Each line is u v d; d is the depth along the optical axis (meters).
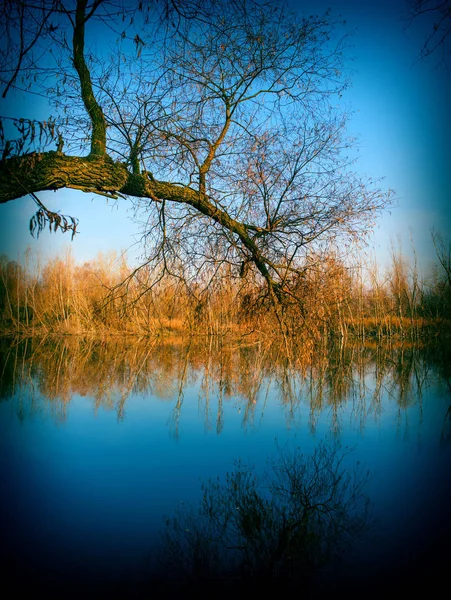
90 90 5.09
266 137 7.15
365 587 2.11
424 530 2.60
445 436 4.63
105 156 4.77
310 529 2.58
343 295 9.34
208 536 2.52
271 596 2.06
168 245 6.97
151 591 2.09
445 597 2.02
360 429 4.94
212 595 2.04
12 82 3.50
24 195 4.20
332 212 7.59
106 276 17.33
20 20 3.30
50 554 2.34
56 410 5.92
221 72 6.64
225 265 7.70
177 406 6.22
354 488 3.21
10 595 2.06
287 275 8.03
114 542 2.48
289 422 5.27
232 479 3.39
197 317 8.31
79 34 4.98
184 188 6.35
